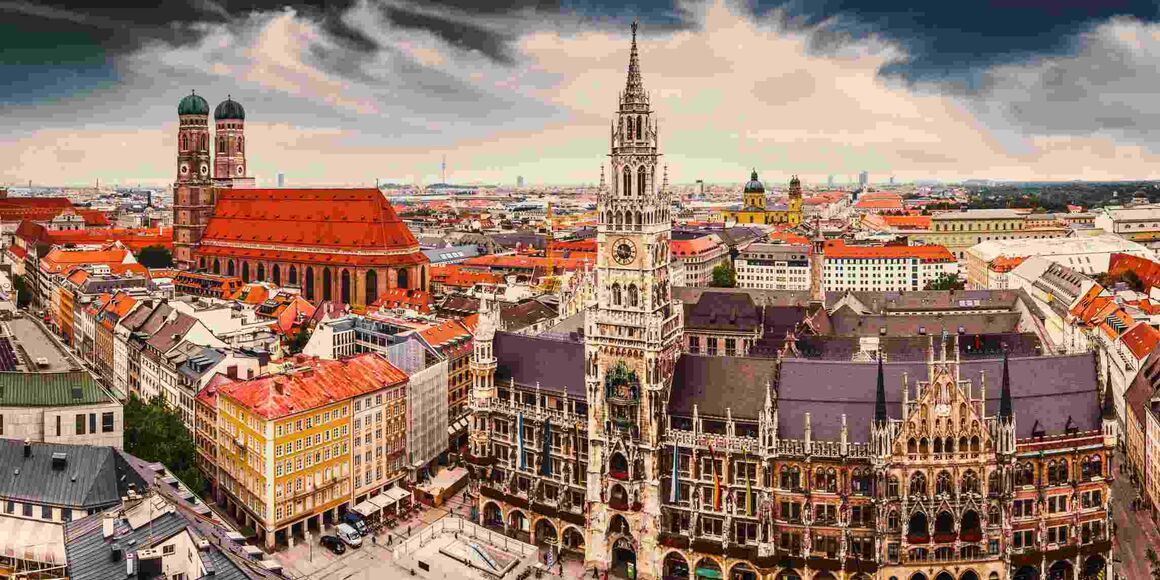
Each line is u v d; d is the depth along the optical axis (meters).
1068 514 127.56
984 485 123.94
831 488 126.38
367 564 141.12
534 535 147.62
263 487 143.62
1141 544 147.25
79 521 105.00
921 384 123.88
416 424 170.38
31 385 140.75
